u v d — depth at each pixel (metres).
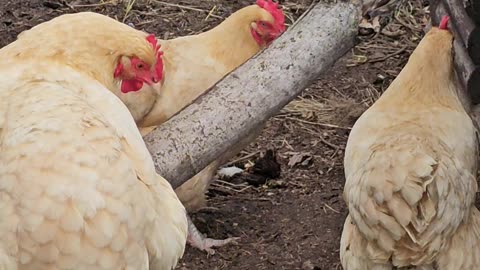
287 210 5.75
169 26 8.03
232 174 6.14
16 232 2.98
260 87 4.42
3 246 2.99
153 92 5.00
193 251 5.36
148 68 4.11
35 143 3.08
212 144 4.33
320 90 7.16
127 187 3.13
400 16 8.14
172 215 3.58
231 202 5.86
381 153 4.39
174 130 4.29
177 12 8.29
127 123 3.60
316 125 6.71
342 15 4.60
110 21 4.04
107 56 3.94
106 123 3.29
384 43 7.82
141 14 8.23
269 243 5.42
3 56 3.75
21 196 2.99
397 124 4.71
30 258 2.97
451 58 4.98
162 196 3.57
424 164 4.28
